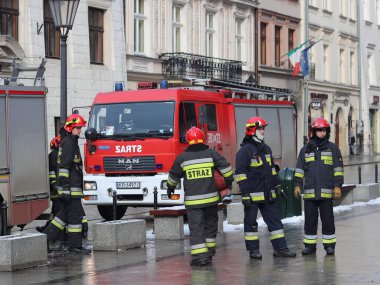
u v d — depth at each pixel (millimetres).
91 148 21547
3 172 16750
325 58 64938
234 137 23984
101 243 15836
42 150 17781
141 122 21203
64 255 15320
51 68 34531
